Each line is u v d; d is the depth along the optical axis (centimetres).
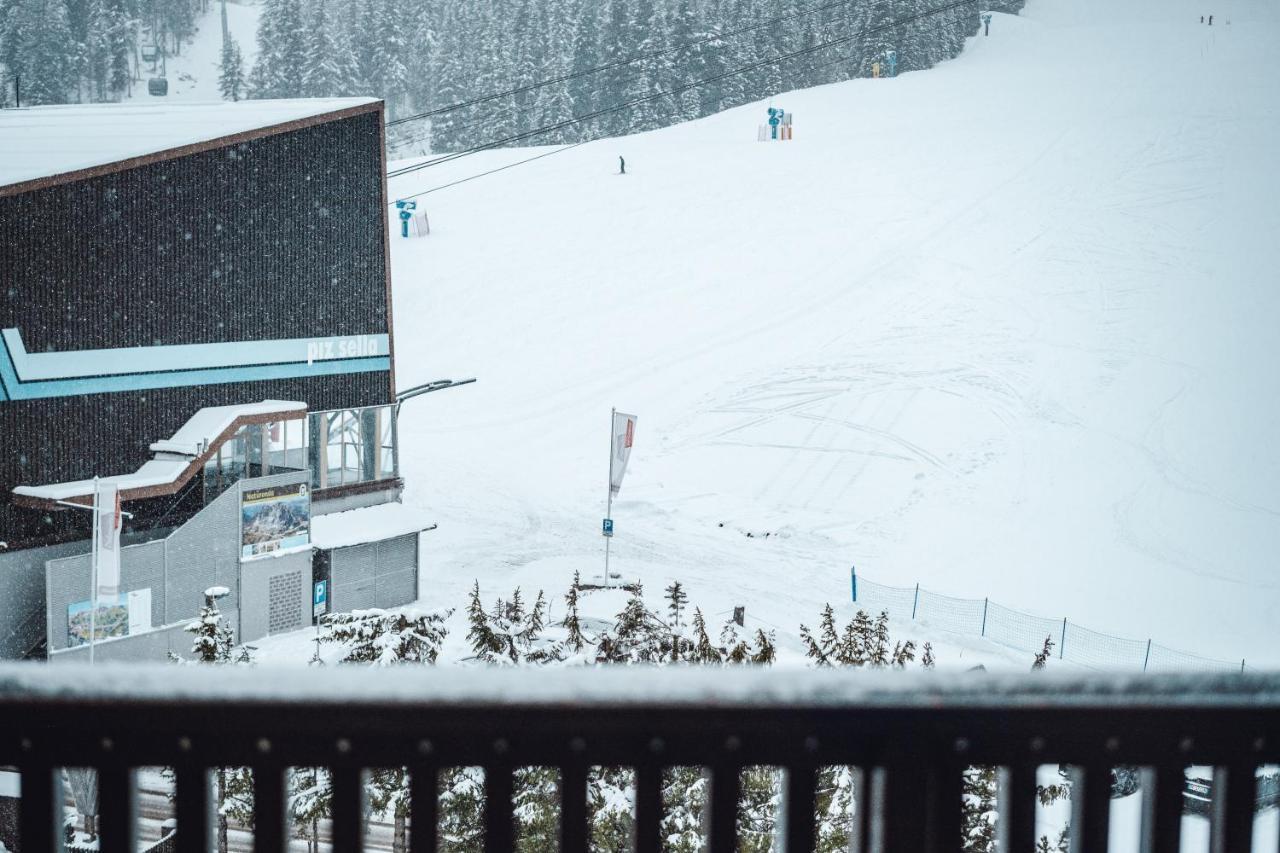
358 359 3381
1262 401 4978
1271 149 8019
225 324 3012
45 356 2641
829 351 5888
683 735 188
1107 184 7706
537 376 6038
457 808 1288
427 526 3344
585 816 188
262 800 187
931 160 8631
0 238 2534
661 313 6638
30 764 187
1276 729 194
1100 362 5441
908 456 4766
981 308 6159
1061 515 4234
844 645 1702
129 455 2827
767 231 7588
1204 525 4112
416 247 8050
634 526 4234
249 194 3025
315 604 3053
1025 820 193
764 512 4378
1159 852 195
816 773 191
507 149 11106
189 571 2738
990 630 3366
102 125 3005
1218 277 6197
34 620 2633
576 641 1659
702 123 10869
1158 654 3203
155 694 184
